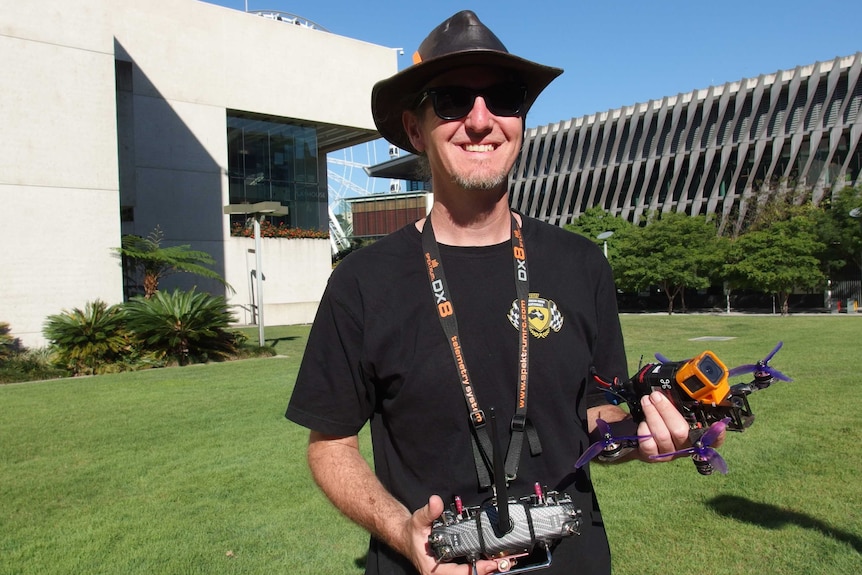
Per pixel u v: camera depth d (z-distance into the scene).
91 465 6.08
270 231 27.98
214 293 26.25
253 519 4.71
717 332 21.41
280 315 28.00
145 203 24.73
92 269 15.59
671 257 37.69
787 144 42.88
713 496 4.87
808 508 4.55
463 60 1.63
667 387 1.36
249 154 28.36
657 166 50.41
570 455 1.62
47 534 4.48
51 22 15.04
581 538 1.59
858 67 38.97
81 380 12.14
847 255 34.03
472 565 1.38
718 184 46.03
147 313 14.45
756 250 33.84
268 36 27.75
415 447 1.61
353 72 30.22
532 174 59.78
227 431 7.41
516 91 1.68
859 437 6.25
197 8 25.89
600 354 1.81
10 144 14.53
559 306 1.68
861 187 33.91
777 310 38.72
